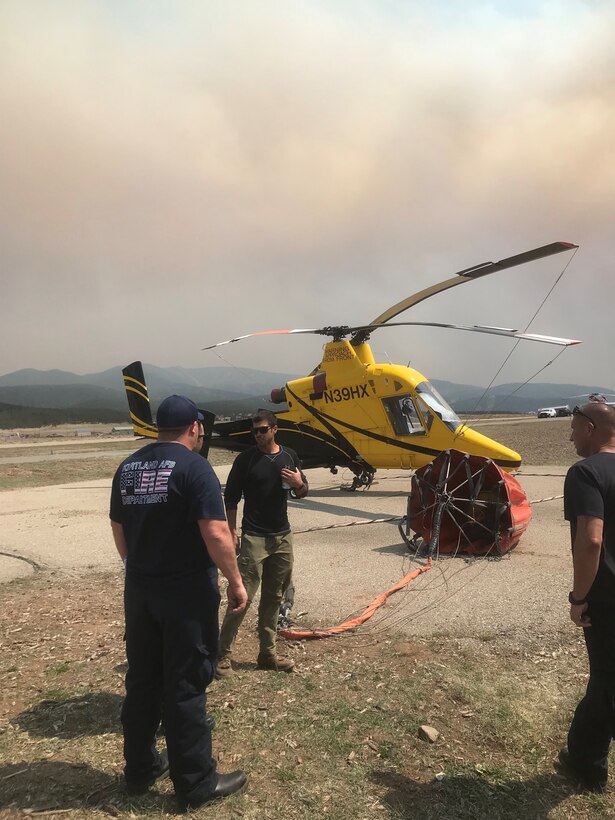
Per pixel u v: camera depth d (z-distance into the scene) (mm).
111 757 3102
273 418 4086
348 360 12188
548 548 7531
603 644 2627
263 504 4074
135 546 2729
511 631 4719
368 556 7449
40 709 3639
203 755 2676
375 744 3160
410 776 2887
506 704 3543
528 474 15891
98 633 5008
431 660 4223
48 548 8617
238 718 3455
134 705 2738
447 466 7457
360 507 11742
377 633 4789
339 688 3820
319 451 12906
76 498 14219
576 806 2656
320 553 7695
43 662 4395
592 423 2812
